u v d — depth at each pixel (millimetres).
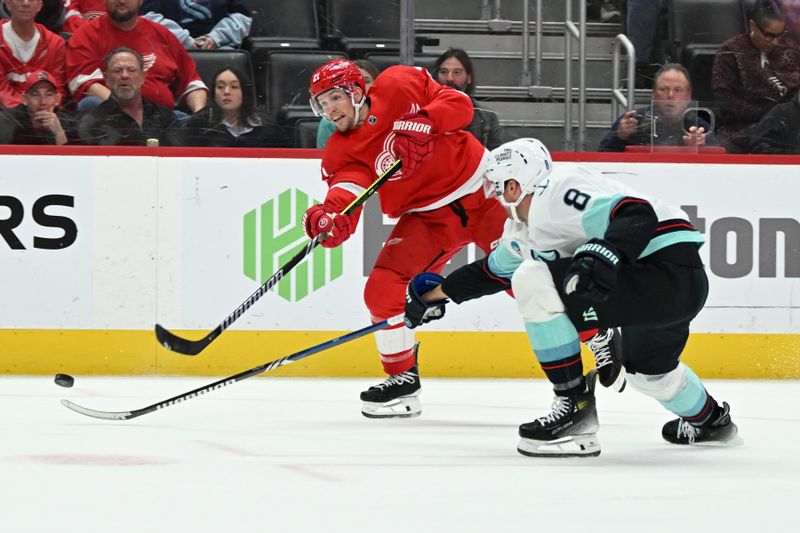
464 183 16094
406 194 16078
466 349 21250
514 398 18203
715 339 21516
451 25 23703
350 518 8195
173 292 20812
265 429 14281
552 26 23641
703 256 21500
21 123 20953
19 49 20891
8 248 20656
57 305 20734
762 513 8547
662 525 8047
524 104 23250
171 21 22703
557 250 11602
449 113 15508
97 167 20734
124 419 14188
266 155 20906
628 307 11383
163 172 20781
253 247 20891
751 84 22594
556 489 9625
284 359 13734
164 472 10484
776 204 21594
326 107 15562
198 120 21359
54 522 7988
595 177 11445
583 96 23297
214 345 20891
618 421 15406
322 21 22828
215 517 8195
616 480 10188
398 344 15836
